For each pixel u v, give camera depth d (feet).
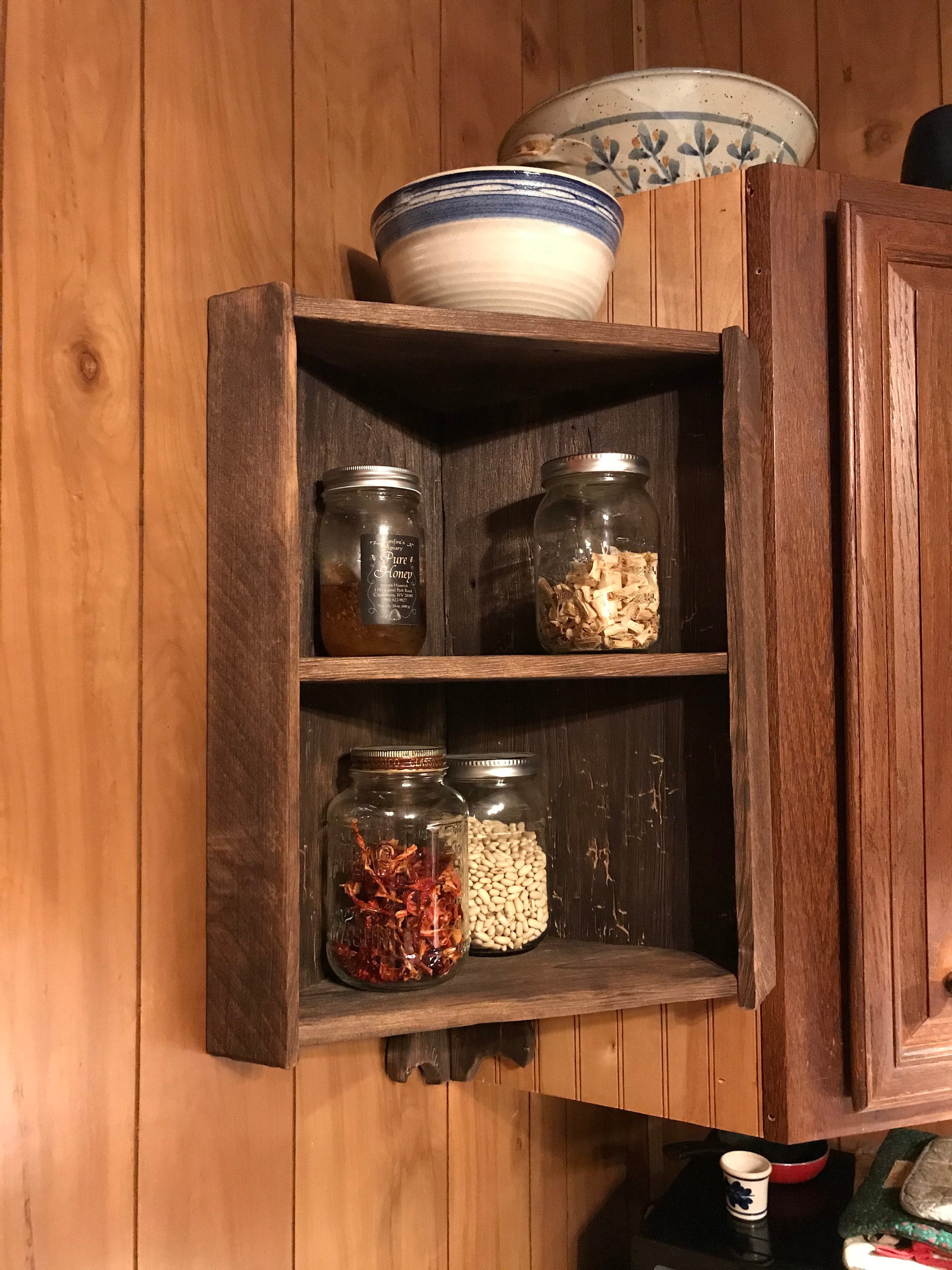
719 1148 4.95
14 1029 2.37
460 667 2.81
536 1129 4.68
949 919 3.32
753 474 3.17
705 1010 3.35
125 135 2.70
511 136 3.93
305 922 3.02
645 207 3.51
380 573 2.90
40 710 2.46
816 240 3.34
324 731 3.16
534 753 3.59
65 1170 2.47
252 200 3.10
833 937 3.25
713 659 3.04
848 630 3.21
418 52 3.88
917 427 3.33
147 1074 2.69
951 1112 3.34
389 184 3.70
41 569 2.47
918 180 3.64
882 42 4.73
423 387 3.43
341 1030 2.68
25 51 2.45
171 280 2.82
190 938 2.82
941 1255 3.91
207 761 2.79
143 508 2.72
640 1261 4.33
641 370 3.29
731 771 3.12
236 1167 2.98
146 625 2.73
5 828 2.37
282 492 2.68
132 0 2.73
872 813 3.21
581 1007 2.90
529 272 2.95
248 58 3.10
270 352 2.70
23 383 2.43
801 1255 4.18
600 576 3.11
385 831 2.97
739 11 5.07
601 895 3.49
